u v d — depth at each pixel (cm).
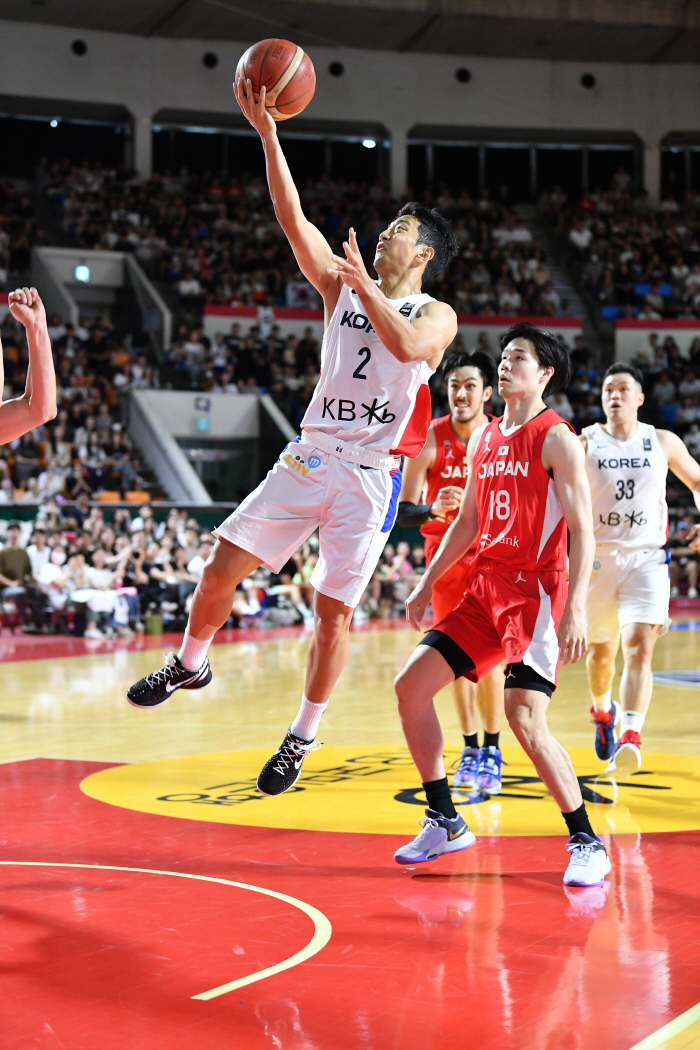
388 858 372
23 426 312
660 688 829
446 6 2219
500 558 372
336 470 335
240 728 654
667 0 2292
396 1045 222
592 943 285
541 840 398
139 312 2108
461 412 506
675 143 2605
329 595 338
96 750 580
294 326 2127
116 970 263
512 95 2498
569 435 364
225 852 378
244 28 2300
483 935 291
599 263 2381
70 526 1338
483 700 482
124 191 2289
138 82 2333
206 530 1455
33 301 304
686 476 523
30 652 1094
